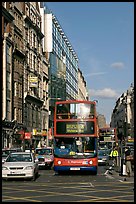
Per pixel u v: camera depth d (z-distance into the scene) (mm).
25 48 63312
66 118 26016
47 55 84812
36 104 71312
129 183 19688
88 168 25703
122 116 168125
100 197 13773
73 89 130750
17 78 57062
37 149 36844
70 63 124125
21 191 15938
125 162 24141
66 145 25953
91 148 25875
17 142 55375
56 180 22156
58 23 97875
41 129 75500
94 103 26172
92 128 25906
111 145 48688
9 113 52156
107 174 27391
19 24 59906
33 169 21719
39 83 74438
